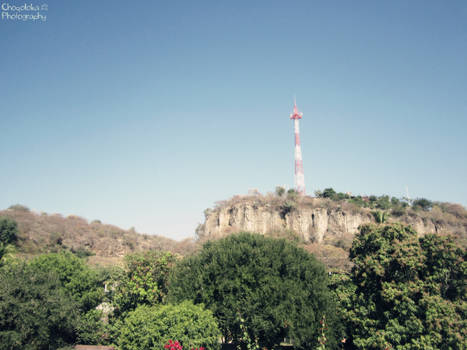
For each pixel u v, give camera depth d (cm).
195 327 1945
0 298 1912
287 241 2664
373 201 11575
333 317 2222
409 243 2264
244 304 2138
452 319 1958
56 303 2128
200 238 11150
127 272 2619
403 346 1998
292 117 12500
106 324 2598
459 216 11344
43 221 8700
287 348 2505
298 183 12050
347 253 7338
